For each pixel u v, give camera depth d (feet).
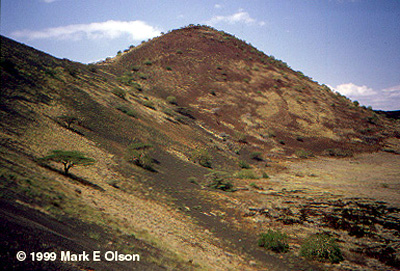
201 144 216.33
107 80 249.96
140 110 212.43
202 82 361.92
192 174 148.05
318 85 470.80
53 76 174.29
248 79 399.65
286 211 104.47
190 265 44.04
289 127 311.47
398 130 339.77
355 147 283.79
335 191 138.72
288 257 70.59
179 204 95.30
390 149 280.92
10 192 38.70
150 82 332.19
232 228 86.33
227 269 51.65
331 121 336.08
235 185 146.41
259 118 316.40
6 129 85.30
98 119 155.33
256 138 279.28
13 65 150.61
